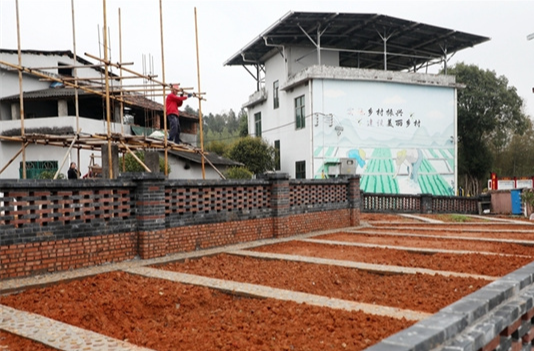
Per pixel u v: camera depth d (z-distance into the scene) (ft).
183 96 41.60
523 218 59.06
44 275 21.76
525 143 160.04
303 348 12.39
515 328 11.40
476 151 139.64
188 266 25.44
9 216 20.84
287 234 37.81
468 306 10.53
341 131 93.61
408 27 94.58
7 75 82.89
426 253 28.66
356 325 14.12
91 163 65.00
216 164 95.45
